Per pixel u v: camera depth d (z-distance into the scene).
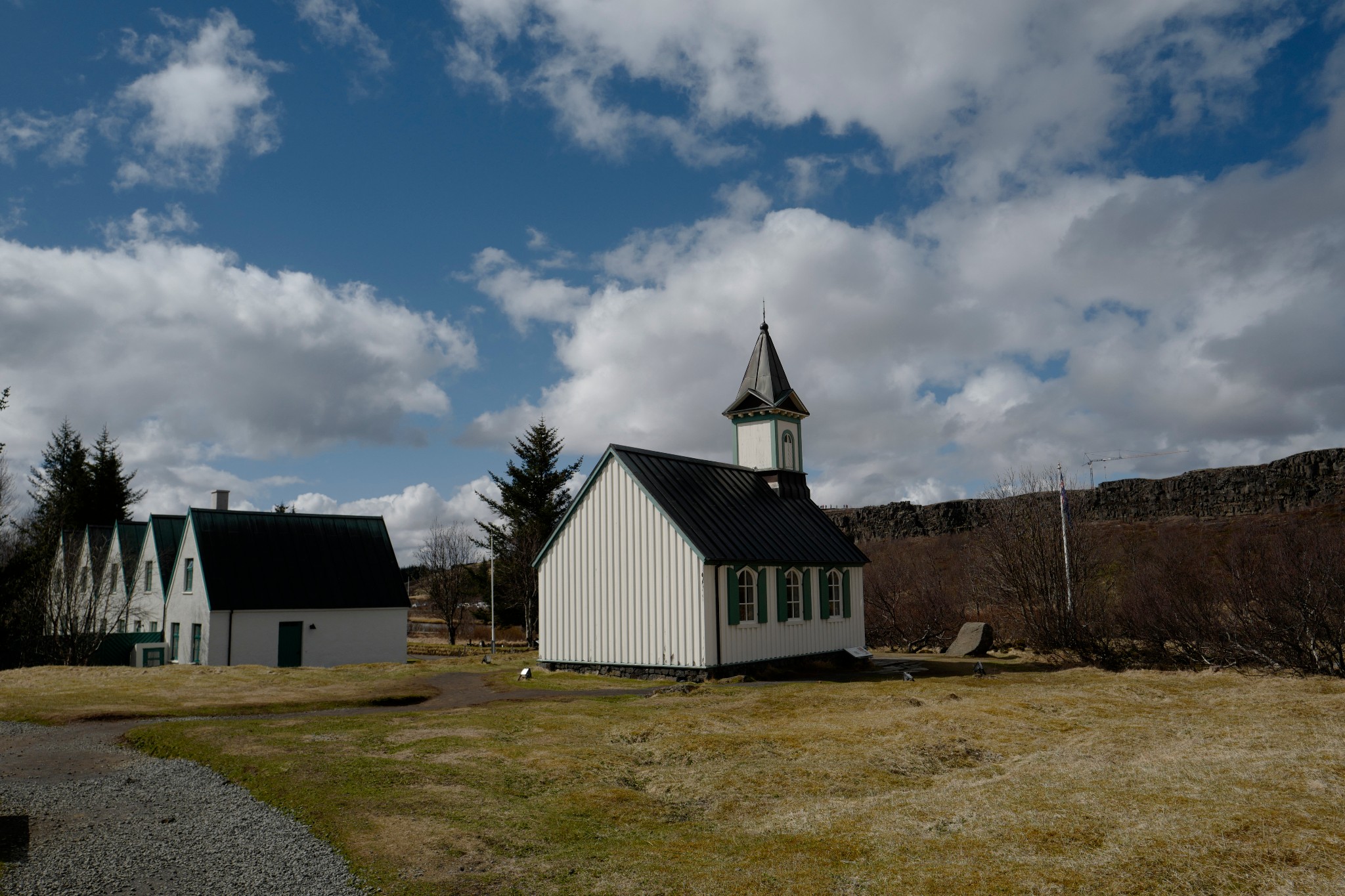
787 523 29.17
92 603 36.50
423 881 7.72
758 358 32.03
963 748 13.74
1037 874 7.23
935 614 39.50
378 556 37.41
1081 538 35.66
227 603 32.41
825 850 8.43
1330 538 26.94
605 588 25.06
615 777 12.03
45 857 8.34
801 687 21.25
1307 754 11.02
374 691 21.34
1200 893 6.61
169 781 11.48
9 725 16.47
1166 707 17.05
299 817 9.69
